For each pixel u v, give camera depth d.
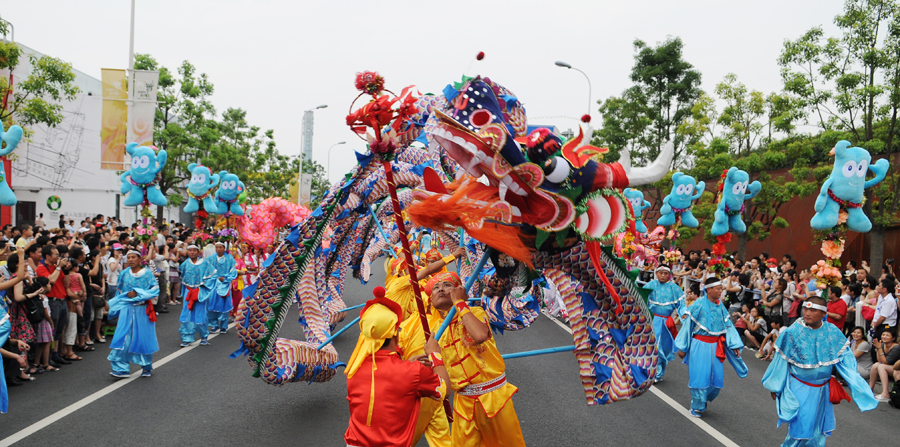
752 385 8.50
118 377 7.80
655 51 25.73
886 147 15.02
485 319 4.85
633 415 6.77
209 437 5.71
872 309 9.26
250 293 6.23
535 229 4.28
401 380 3.98
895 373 7.78
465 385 4.73
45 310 7.87
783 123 14.95
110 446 5.40
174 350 9.63
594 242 4.21
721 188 8.08
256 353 6.27
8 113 17.31
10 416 6.17
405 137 6.67
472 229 3.96
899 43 13.55
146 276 7.82
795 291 10.70
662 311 8.46
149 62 24.98
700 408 6.80
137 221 16.33
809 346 5.41
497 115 3.89
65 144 29.36
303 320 7.03
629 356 4.58
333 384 7.84
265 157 36.28
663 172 4.20
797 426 5.41
